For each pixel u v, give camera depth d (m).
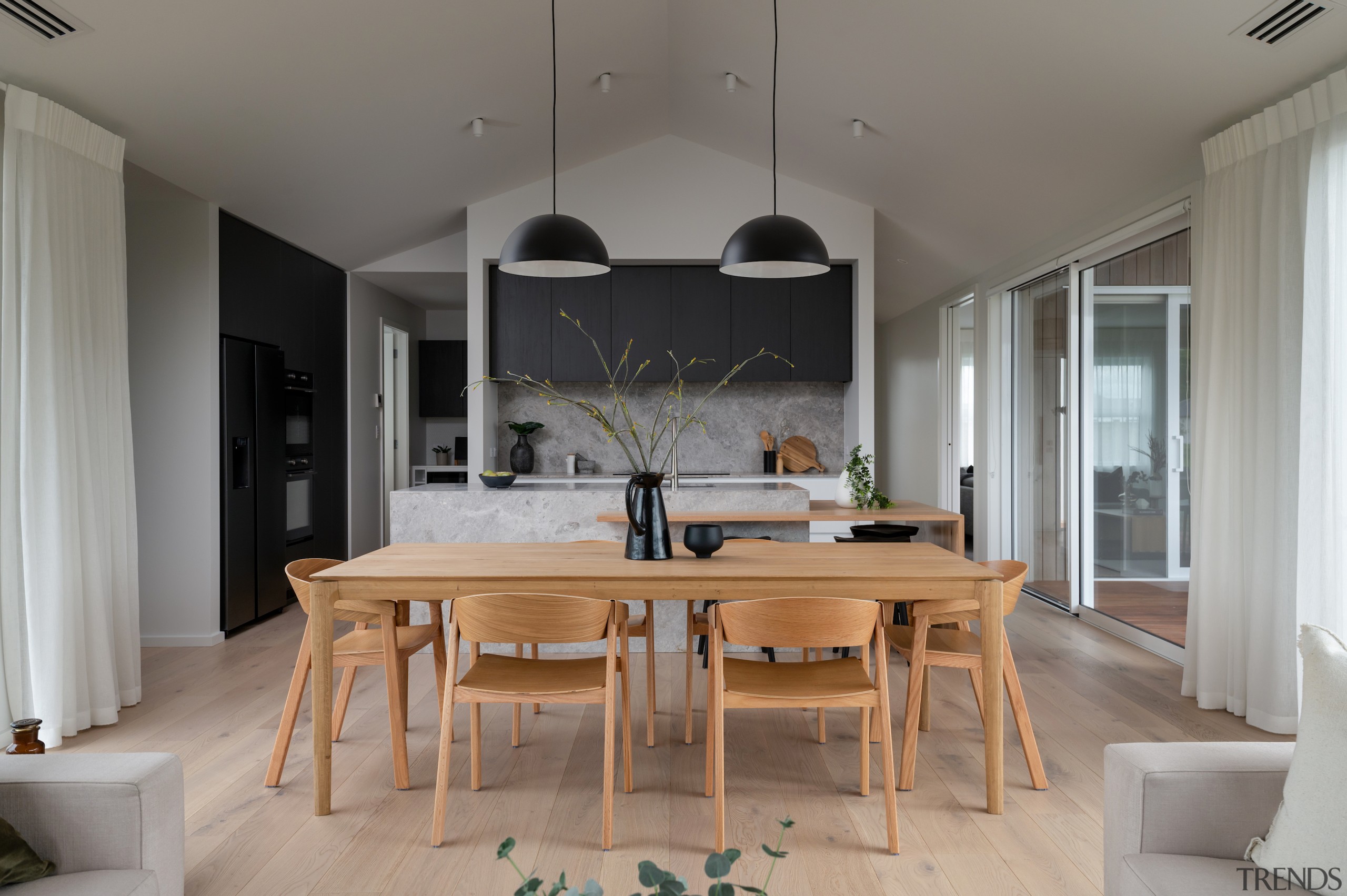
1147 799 1.69
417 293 7.82
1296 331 3.24
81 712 3.48
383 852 2.45
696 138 6.14
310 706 3.80
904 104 4.63
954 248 6.56
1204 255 3.79
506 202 6.23
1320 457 3.12
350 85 4.22
